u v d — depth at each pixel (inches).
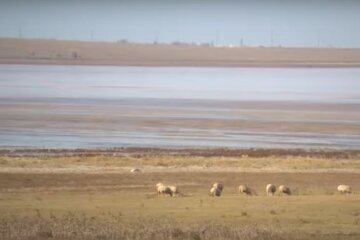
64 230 3309.5
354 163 7062.0
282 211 4050.2
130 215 3892.7
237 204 4333.2
